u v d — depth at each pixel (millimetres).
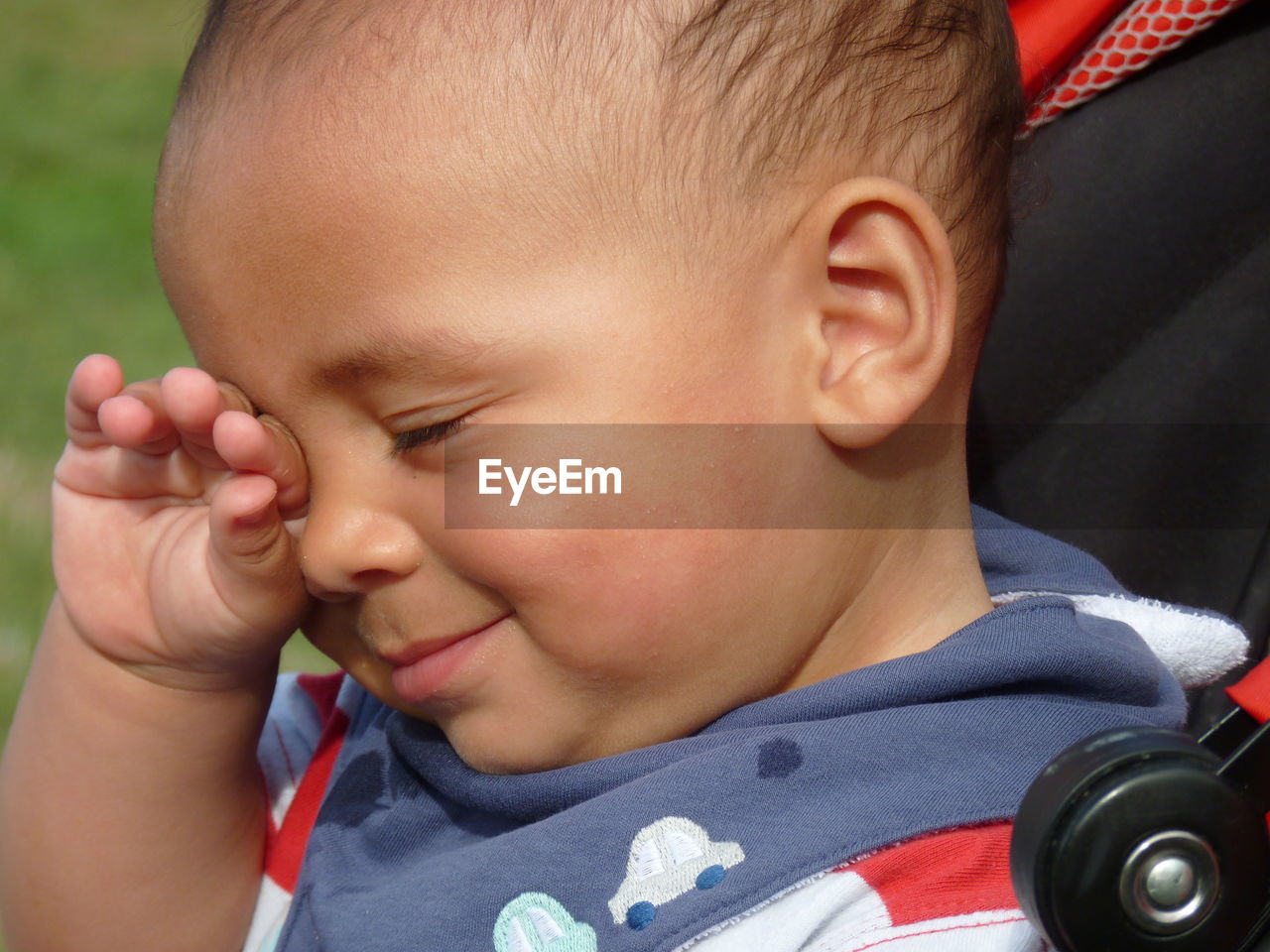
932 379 1188
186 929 1387
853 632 1241
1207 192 1498
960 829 1097
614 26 1131
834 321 1207
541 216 1104
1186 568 1524
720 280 1145
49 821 1359
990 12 1318
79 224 4559
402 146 1098
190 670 1323
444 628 1172
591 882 1142
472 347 1093
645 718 1202
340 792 1410
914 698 1172
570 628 1143
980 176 1295
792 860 1095
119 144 5148
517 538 1118
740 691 1204
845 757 1140
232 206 1125
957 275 1271
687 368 1131
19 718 1398
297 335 1129
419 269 1095
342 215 1098
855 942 1062
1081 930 789
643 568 1137
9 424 3396
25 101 5402
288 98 1123
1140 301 1522
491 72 1112
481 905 1176
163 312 4070
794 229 1174
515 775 1239
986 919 1056
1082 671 1188
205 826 1390
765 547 1175
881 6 1220
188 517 1325
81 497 1332
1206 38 1502
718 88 1145
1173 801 781
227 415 1146
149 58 5887
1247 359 1489
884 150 1218
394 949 1188
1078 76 1520
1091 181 1526
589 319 1107
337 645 1296
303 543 1166
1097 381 1546
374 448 1157
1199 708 1494
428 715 1274
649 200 1125
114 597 1320
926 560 1275
